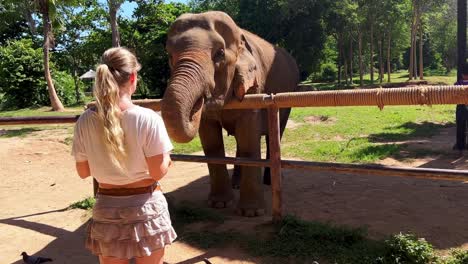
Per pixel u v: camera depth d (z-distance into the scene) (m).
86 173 2.62
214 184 5.64
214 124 5.40
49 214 5.77
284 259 3.89
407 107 16.95
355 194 5.96
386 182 6.59
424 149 8.83
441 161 7.86
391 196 5.79
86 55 34.94
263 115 5.94
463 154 8.26
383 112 15.34
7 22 32.66
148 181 2.53
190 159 4.90
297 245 4.07
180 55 4.26
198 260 3.97
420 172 3.67
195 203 5.88
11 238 4.87
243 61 4.82
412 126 12.19
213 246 4.25
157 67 31.72
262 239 4.28
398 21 39.22
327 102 4.00
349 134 11.44
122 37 32.16
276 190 4.50
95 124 2.45
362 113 15.20
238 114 4.99
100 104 2.34
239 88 4.56
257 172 5.18
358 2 35.91
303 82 55.41
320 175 7.23
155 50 30.62
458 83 8.96
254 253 4.02
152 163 2.45
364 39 43.88
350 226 4.62
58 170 8.88
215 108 4.47
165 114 3.73
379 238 4.25
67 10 25.06
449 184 6.30
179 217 5.12
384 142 10.05
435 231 4.40
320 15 33.94
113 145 2.33
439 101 3.55
